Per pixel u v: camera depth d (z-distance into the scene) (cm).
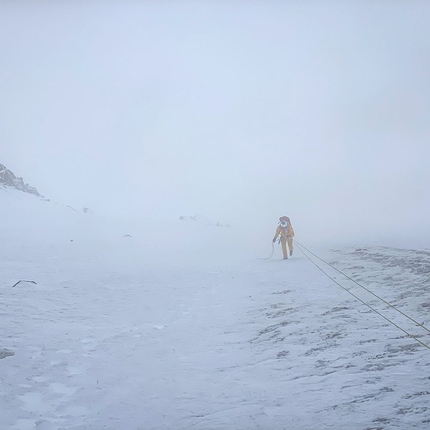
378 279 1227
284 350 746
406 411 480
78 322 1048
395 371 594
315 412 508
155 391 629
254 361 714
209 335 895
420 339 710
